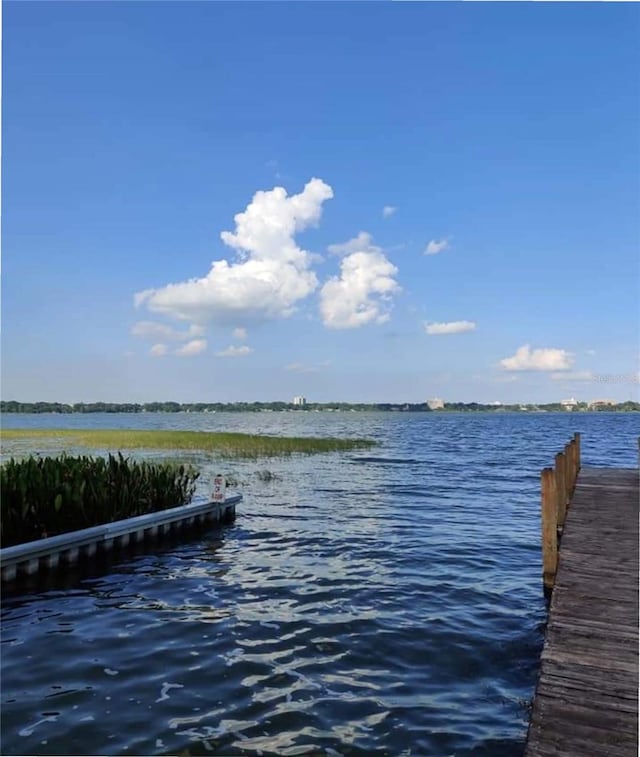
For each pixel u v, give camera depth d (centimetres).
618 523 1099
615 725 430
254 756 474
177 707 550
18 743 483
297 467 2903
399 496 1977
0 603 863
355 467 2953
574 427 10062
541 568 1087
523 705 568
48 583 974
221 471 2630
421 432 7925
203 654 676
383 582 984
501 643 726
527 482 2397
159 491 1455
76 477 1247
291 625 775
